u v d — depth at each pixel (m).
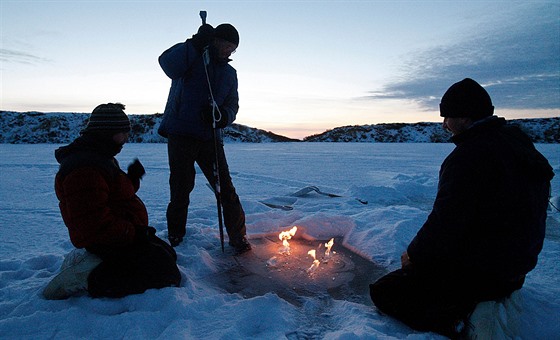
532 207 2.20
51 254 3.59
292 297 2.99
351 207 5.98
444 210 2.27
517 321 2.38
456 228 2.25
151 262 2.71
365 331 2.30
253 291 3.08
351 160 19.00
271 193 7.86
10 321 2.34
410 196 7.09
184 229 3.96
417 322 2.44
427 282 2.46
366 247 3.93
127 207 2.75
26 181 9.64
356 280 3.30
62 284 2.63
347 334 2.24
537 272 3.31
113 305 2.58
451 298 2.35
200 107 3.68
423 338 2.30
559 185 8.29
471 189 2.21
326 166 15.34
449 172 2.28
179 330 2.30
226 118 3.70
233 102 3.89
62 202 2.55
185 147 3.75
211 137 3.81
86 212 2.44
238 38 3.65
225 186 3.81
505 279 2.28
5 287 2.89
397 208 5.03
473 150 2.22
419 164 16.64
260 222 4.75
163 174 11.35
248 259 3.73
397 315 2.53
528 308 2.58
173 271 2.81
